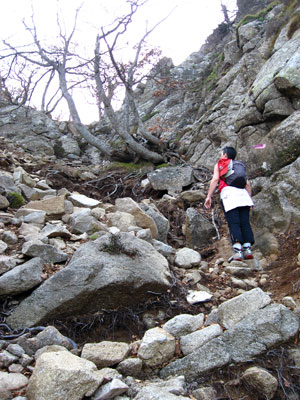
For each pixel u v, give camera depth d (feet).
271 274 14.70
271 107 20.61
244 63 29.48
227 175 15.76
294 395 9.53
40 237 14.30
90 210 18.01
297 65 19.97
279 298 12.93
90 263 11.76
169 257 15.80
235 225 15.35
